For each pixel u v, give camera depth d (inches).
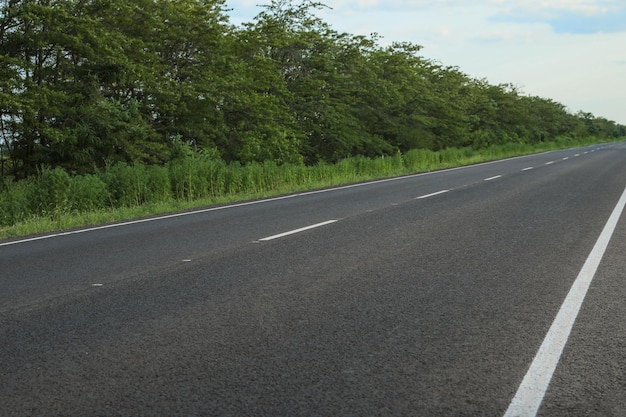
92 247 395.5
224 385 159.9
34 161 951.0
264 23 1392.7
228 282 282.0
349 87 1664.6
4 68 853.8
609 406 146.2
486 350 185.8
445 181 949.8
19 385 162.2
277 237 417.1
